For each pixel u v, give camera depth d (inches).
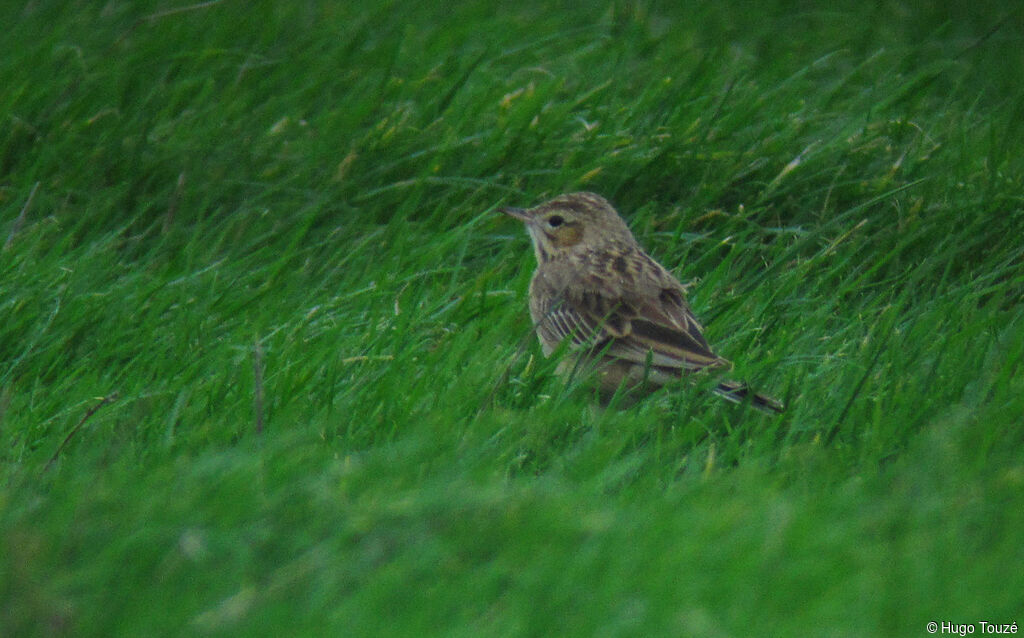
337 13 662.5
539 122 545.0
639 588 274.1
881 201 523.5
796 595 275.6
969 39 770.8
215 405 375.9
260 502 295.3
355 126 550.3
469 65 593.9
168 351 424.2
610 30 698.2
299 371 387.2
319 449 341.7
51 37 577.6
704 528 292.8
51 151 524.1
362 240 492.4
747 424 370.3
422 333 420.5
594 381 405.4
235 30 622.5
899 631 268.2
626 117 564.1
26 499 302.4
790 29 771.4
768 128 548.7
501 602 271.6
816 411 388.8
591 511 303.1
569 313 424.8
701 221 521.7
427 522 293.3
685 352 395.9
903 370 396.2
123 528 283.3
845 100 612.1
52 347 410.6
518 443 355.6
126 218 520.1
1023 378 389.7
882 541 304.8
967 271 488.7
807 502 313.9
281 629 256.8
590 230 450.6
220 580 273.6
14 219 496.7
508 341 445.7
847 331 442.0
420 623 259.3
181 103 567.8
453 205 524.4
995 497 319.9
